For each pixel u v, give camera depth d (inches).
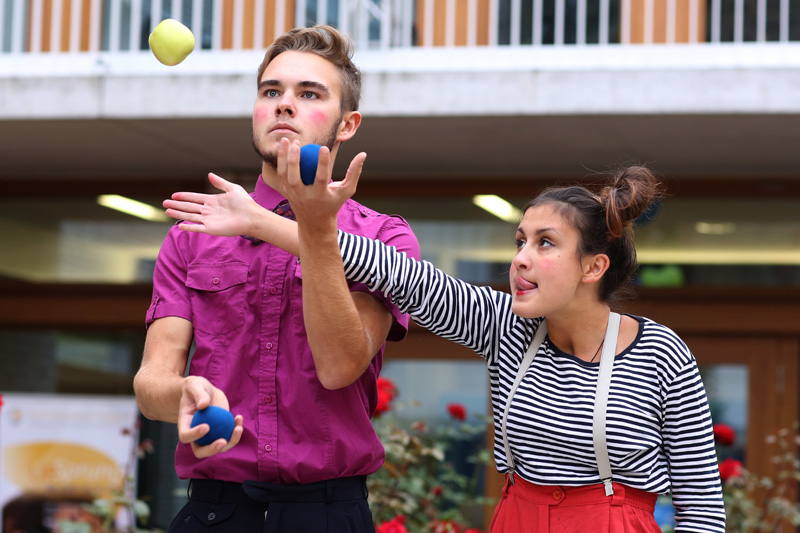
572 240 227.1
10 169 649.0
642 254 620.1
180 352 223.0
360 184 644.1
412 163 608.1
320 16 574.2
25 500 612.7
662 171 611.8
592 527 220.4
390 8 559.5
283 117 219.0
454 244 633.6
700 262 613.9
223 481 216.2
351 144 568.7
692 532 224.2
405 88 505.7
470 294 237.3
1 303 670.5
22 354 670.5
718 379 615.8
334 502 215.3
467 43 577.9
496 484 612.7
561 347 234.1
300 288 218.8
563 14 576.7
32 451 617.3
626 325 231.9
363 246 216.4
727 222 613.9
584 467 223.5
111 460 616.4
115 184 662.5
